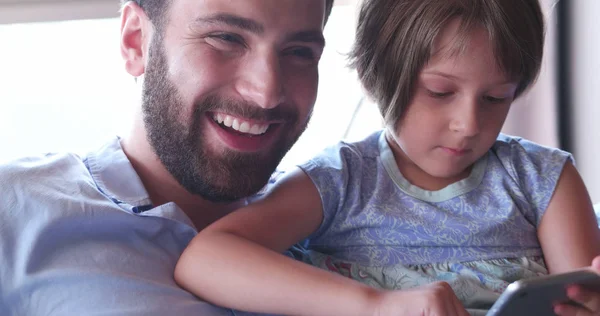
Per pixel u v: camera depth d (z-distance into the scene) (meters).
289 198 1.05
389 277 1.05
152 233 0.97
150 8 1.00
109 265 0.91
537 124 1.94
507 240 1.07
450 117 1.02
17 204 0.92
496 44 0.99
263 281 0.91
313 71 1.01
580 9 1.83
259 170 1.00
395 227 1.07
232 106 0.95
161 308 0.88
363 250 1.07
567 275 0.73
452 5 1.01
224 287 0.92
